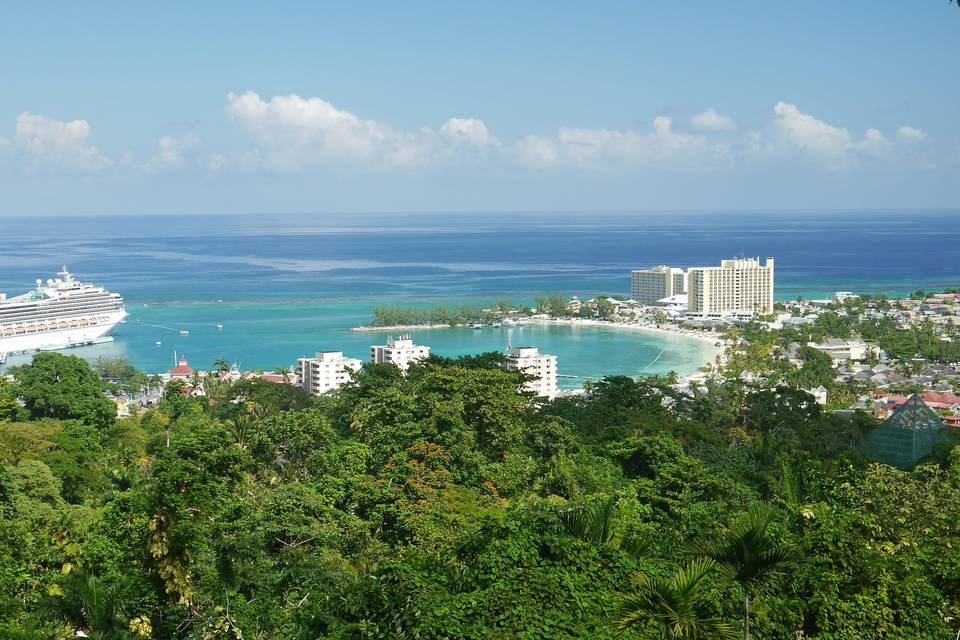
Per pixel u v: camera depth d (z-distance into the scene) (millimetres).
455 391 114688
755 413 190125
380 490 85375
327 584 61594
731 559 40156
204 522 60625
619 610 40031
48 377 155500
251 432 105125
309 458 100375
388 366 154375
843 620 44875
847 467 69812
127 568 62375
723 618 42125
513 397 121938
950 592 48812
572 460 110875
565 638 41906
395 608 43469
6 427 117688
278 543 68562
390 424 109125
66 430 133500
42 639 54562
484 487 96500
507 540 48781
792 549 40250
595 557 47531
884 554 48938
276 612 59250
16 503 86375
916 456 121812
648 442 121312
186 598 57438
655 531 72750
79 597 57781
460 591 46844
